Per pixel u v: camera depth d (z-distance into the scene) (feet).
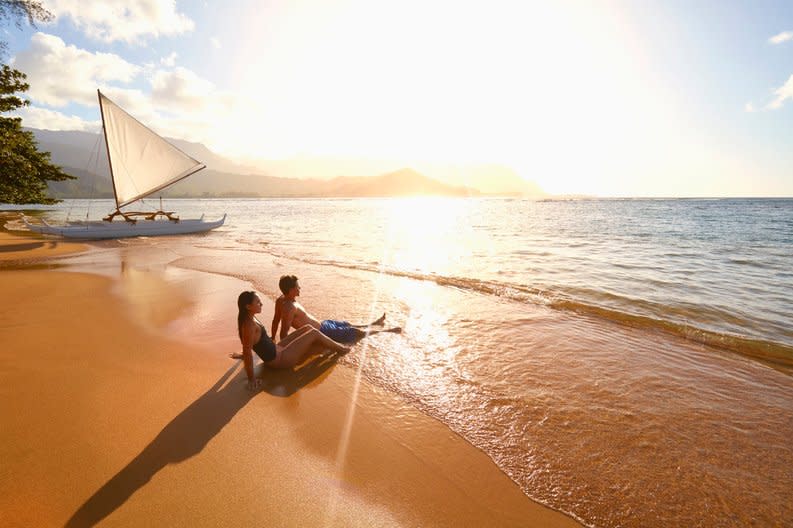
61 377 16.15
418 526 8.96
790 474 11.02
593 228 114.83
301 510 9.28
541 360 18.94
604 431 13.08
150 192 90.63
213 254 55.57
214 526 8.70
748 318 26.32
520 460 11.53
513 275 40.32
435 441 12.39
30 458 10.94
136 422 12.98
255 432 12.59
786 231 102.12
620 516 9.45
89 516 8.88
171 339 20.75
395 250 62.03
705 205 370.73
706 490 10.35
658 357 19.42
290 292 19.43
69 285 33.40
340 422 13.35
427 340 21.45
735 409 14.60
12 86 94.79
